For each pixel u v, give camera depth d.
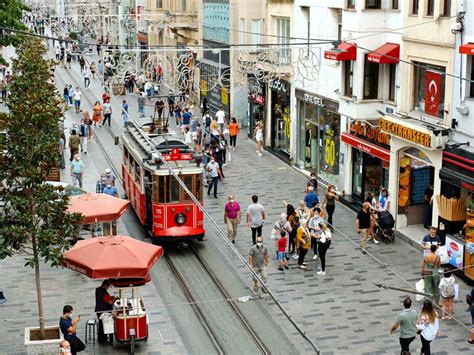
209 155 50.91
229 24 67.62
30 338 26.55
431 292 30.48
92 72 93.56
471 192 34.88
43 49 55.56
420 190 40.56
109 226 38.72
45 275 35.03
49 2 151.50
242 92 68.88
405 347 25.69
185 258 37.34
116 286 27.47
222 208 45.31
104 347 27.69
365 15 41.53
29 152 25.45
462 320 29.73
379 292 32.62
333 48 43.34
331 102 48.03
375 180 43.84
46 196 25.56
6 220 25.25
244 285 33.69
